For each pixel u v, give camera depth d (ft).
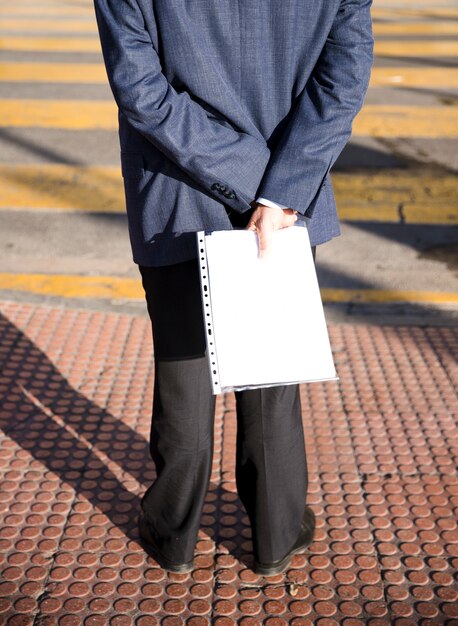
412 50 36.76
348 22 7.00
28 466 10.55
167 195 7.26
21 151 23.34
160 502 8.53
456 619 8.29
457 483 10.46
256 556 8.71
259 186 7.12
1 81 30.17
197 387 7.91
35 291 15.88
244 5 6.78
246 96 7.10
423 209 20.30
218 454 10.91
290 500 8.52
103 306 15.37
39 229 18.80
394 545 9.30
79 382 12.68
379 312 15.46
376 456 11.00
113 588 8.59
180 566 8.72
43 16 44.29
